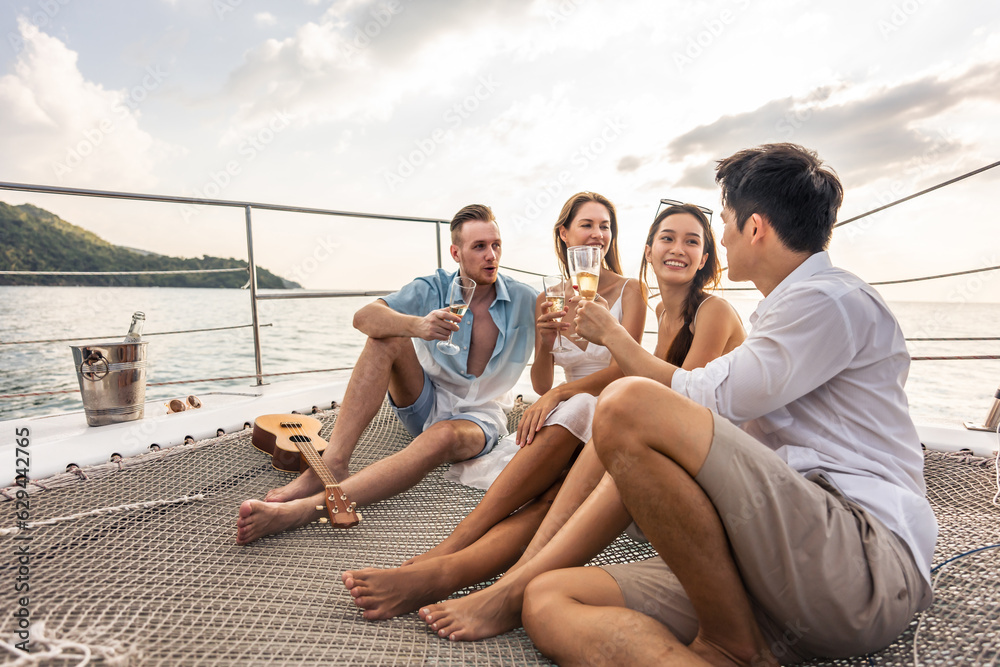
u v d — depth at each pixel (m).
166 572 1.19
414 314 1.94
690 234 1.65
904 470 0.97
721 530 0.80
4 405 12.62
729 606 0.81
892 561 0.85
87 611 1.01
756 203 1.05
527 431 1.40
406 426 2.01
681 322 1.74
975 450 1.78
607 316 1.24
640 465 0.80
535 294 2.05
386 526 1.51
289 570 1.24
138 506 1.46
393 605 1.06
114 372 2.05
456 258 1.97
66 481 1.59
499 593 1.03
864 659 0.94
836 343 0.94
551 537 1.17
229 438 1.94
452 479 1.80
